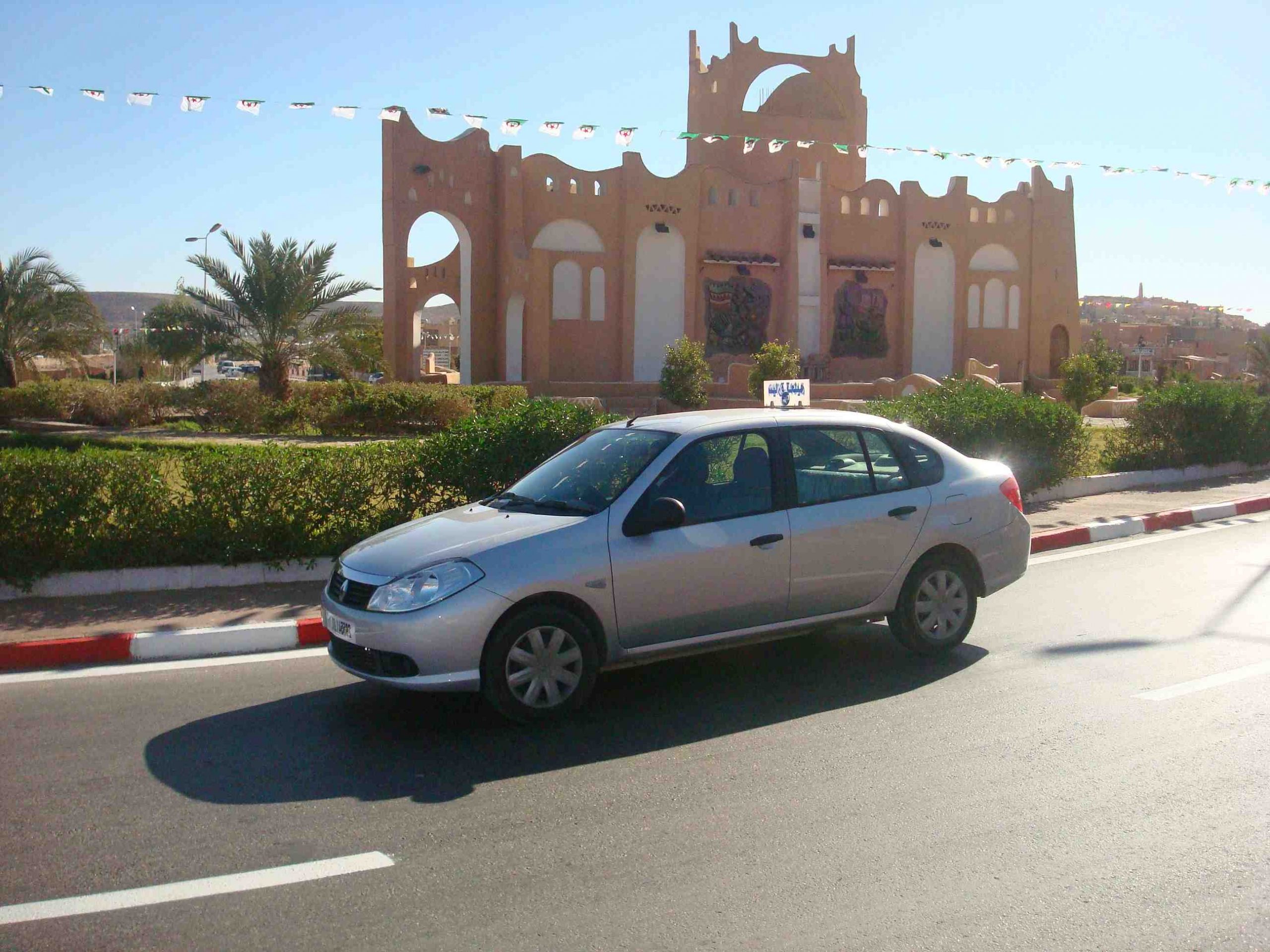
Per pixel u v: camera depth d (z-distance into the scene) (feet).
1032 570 33.63
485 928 11.88
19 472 27.71
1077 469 48.03
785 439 21.49
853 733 18.38
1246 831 14.30
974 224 158.30
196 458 30.73
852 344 150.41
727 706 19.99
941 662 22.81
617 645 19.39
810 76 171.32
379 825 14.69
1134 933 11.67
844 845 13.91
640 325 139.74
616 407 121.90
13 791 15.98
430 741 18.15
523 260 128.88
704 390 117.70
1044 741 17.83
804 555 20.86
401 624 17.93
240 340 94.32
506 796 15.70
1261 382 154.51
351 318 96.63
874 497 22.02
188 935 11.78
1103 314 341.82
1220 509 44.91
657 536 19.56
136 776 16.56
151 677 22.30
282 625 24.99
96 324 116.67
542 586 18.47
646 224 137.80
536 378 130.00
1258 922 11.91
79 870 13.34
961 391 45.93
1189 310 337.31
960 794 15.61
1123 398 129.70
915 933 11.68
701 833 14.33
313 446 32.63
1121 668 22.16
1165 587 30.37
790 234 144.66
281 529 30.14
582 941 11.59
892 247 153.07
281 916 12.17
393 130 120.78
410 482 31.86
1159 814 14.85
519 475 32.60
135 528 29.27
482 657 18.30
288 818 14.96
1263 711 19.29
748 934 11.69
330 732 18.65
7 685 21.80
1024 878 12.95
